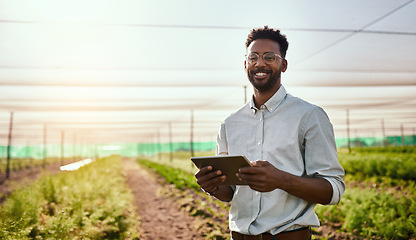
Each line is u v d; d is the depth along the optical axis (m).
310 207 1.62
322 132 1.60
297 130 1.62
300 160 1.63
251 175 1.41
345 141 46.75
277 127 1.66
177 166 19.42
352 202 6.09
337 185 1.54
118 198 7.22
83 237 4.42
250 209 1.68
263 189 1.42
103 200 7.29
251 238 1.65
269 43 1.74
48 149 49.09
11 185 10.84
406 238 4.83
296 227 1.61
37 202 5.52
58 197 6.85
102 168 15.45
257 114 1.74
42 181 8.09
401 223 4.99
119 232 5.48
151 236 5.96
